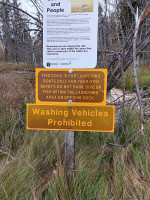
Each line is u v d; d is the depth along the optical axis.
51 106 1.73
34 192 1.78
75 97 1.72
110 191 1.89
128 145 2.49
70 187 1.86
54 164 2.33
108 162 2.32
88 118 1.71
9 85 4.78
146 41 2.31
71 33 1.65
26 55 3.48
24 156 2.41
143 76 7.02
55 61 1.70
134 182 1.89
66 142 1.89
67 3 1.61
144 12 1.64
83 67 1.68
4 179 1.97
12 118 3.11
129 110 3.22
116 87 6.76
